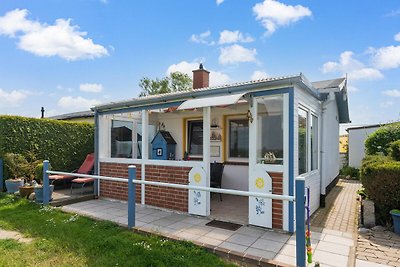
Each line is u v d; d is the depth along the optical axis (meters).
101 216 7.27
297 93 6.31
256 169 6.41
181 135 10.95
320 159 9.10
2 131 10.27
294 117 6.03
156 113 11.57
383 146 13.02
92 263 4.59
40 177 8.98
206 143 7.20
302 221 4.06
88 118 16.11
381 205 6.55
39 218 7.00
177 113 10.88
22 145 10.77
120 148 10.17
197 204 7.31
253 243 5.33
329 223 6.90
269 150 6.34
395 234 6.04
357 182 15.66
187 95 7.48
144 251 4.92
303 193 4.09
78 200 9.27
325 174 10.23
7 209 7.95
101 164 9.97
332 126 12.80
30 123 11.07
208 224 6.57
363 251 5.13
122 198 9.27
